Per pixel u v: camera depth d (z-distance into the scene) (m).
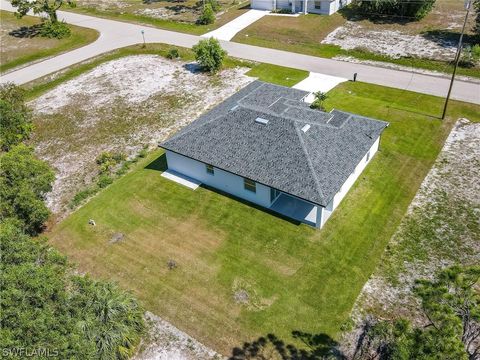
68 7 74.50
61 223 28.12
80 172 33.12
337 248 24.59
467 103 38.09
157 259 24.86
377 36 53.25
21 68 52.16
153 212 28.31
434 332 13.27
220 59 46.69
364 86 42.50
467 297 14.40
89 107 42.22
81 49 56.28
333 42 52.66
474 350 17.06
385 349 18.39
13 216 24.14
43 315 14.92
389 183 29.36
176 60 51.12
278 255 24.45
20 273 15.46
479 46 45.53
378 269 23.20
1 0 83.12
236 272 23.66
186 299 22.41
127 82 46.47
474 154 31.66
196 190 29.89
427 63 45.59
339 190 25.41
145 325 21.16
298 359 19.19
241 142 28.16
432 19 56.91
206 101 41.53
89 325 17.72
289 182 25.38
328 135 27.92
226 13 65.62
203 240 25.88
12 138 35.38
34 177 25.66
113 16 68.00
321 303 21.61
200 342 20.33
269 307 21.62
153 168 32.59
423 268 23.06
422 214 26.62
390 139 33.91
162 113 40.19
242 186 28.06
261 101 34.38
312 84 43.50
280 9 64.00
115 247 25.94
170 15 66.38
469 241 24.52
